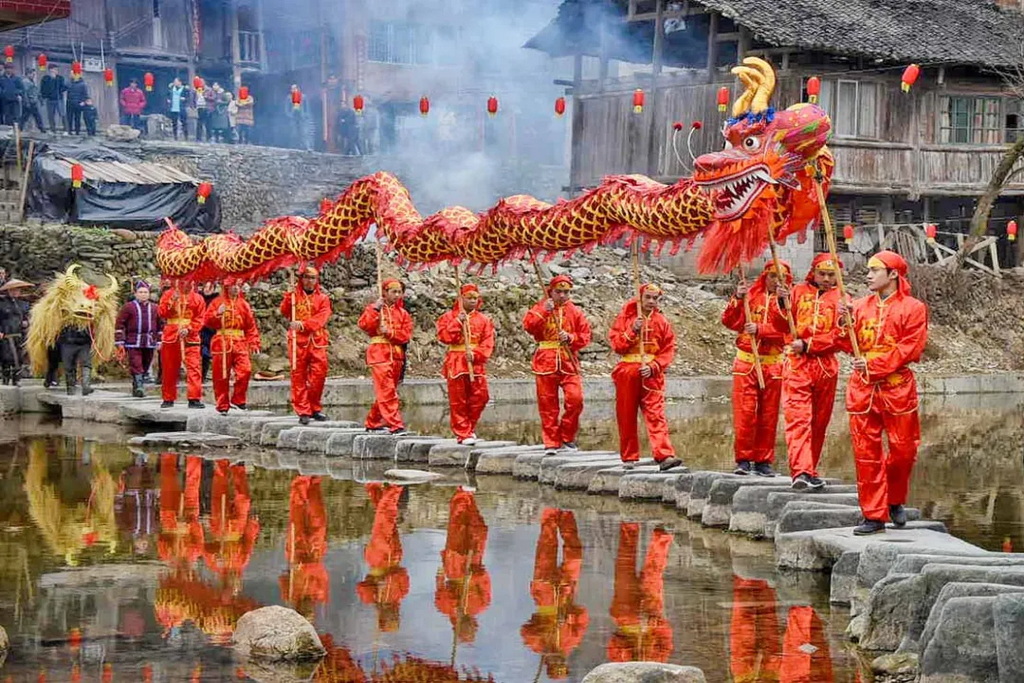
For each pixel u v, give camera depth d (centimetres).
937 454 1955
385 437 1864
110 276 2430
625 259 3416
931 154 3619
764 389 1395
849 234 2644
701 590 1060
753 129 1223
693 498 1391
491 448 1773
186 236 2253
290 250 1991
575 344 1686
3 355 2506
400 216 1812
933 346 3312
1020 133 3566
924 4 3672
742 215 1238
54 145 3438
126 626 947
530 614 984
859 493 1113
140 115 4266
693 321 3188
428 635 927
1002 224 3947
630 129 3584
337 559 1170
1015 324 3497
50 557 1173
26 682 819
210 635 925
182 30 4456
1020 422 2428
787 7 3406
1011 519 1390
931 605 877
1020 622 775
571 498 1525
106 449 1927
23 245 2792
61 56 4253
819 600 1028
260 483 1609
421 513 1409
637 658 873
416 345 2936
